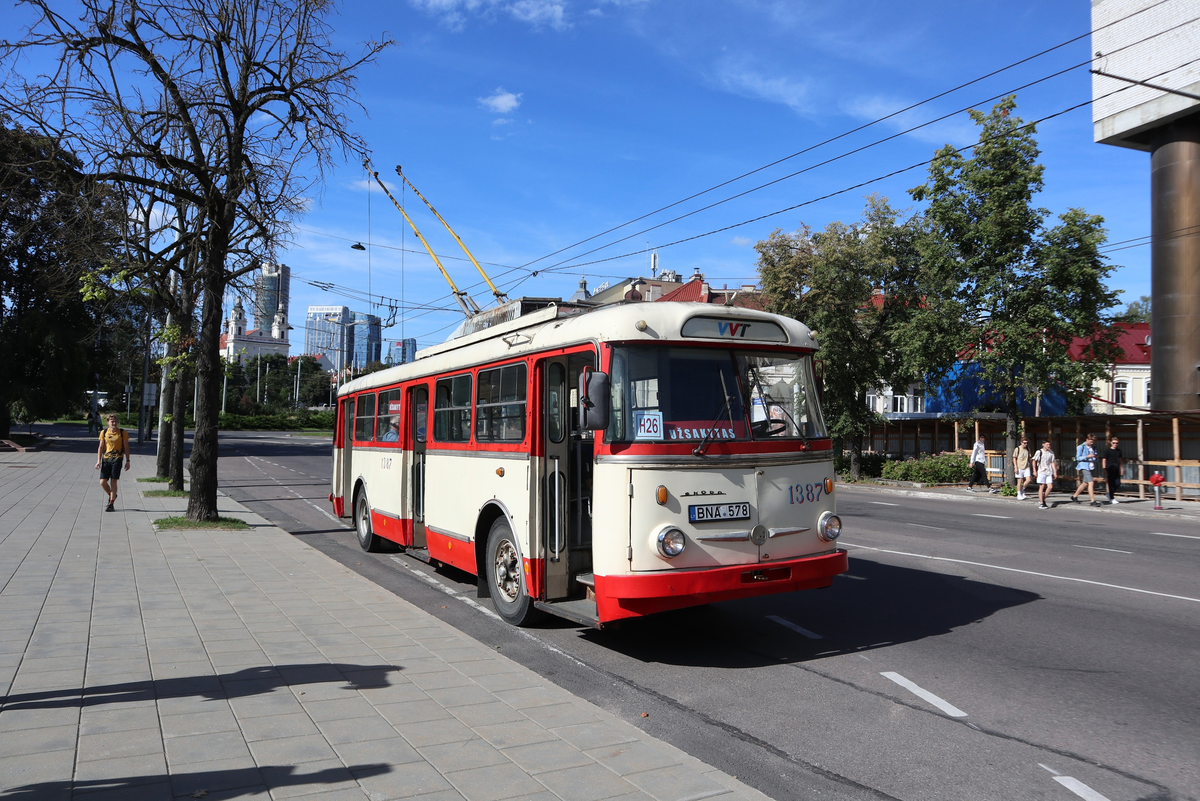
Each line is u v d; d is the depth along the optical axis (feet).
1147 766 14.62
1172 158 101.81
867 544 44.29
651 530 20.33
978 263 84.43
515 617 25.57
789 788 13.84
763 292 108.68
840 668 20.93
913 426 120.26
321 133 46.65
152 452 134.21
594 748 14.47
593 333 21.65
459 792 12.55
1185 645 22.79
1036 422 96.37
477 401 28.63
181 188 45.44
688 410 21.34
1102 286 79.30
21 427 221.66
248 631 22.93
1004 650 22.38
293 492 77.00
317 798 12.25
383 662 19.94
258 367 375.86
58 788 12.43
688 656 22.29
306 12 45.09
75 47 40.32
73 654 20.18
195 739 14.61
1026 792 13.61
